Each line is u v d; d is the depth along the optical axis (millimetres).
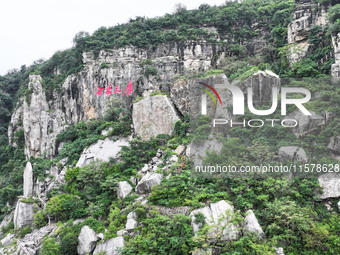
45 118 69625
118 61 69375
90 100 67062
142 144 39188
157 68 68125
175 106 43969
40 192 46438
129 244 24688
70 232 29469
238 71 41344
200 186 28375
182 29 73250
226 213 22953
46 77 78875
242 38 70375
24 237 36562
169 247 23453
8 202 53594
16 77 98625
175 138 38969
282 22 63875
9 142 76875
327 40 45906
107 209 32781
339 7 44125
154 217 26531
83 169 39125
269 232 22828
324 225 23594
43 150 67438
